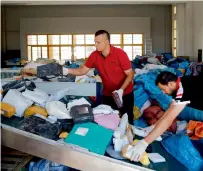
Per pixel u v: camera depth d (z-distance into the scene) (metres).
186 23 12.60
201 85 3.64
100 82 3.30
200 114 2.66
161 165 1.60
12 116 1.94
